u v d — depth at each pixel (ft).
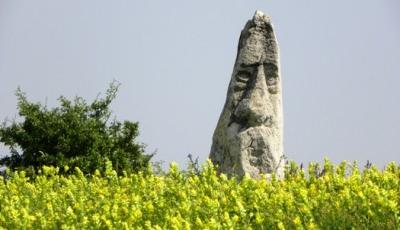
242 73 81.66
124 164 105.40
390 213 56.39
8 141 106.11
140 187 68.23
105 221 57.98
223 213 59.82
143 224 58.70
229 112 81.15
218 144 81.56
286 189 65.92
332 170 70.33
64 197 67.97
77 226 59.31
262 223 57.47
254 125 79.61
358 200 58.54
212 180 66.59
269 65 81.41
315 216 58.29
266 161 78.69
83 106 109.60
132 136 108.58
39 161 104.53
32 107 107.55
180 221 56.08
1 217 61.98
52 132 105.29
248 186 63.72
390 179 64.95
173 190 64.69
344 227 55.93
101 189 69.36
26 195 70.08
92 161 103.65
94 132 105.81
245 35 82.64
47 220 61.62
